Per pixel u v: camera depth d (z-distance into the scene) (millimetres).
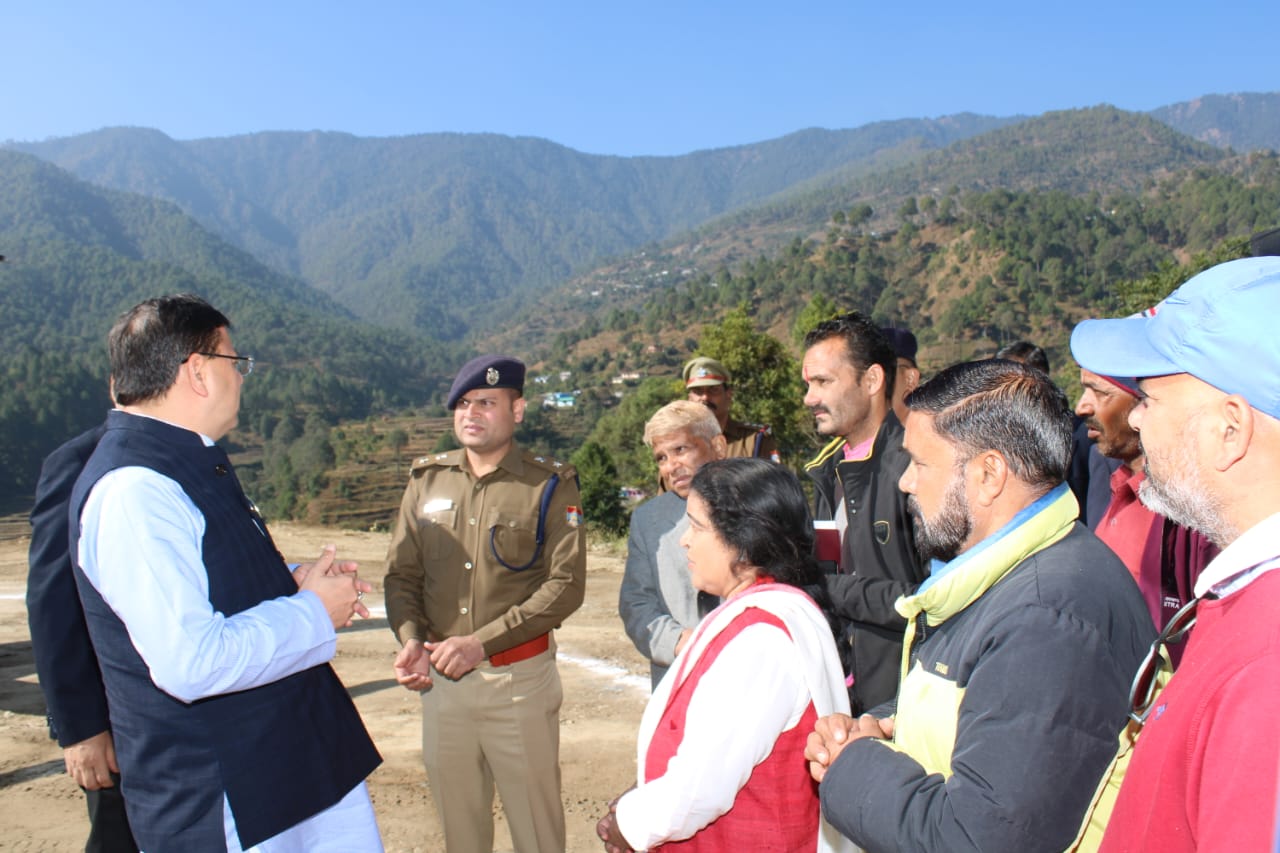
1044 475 1576
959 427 1608
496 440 3174
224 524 2055
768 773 1845
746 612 1929
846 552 2789
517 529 3127
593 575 11523
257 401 196500
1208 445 1138
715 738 1779
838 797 1597
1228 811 968
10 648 7137
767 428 4508
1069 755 1342
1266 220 184375
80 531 1926
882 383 2826
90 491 1934
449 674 2924
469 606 3133
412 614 3178
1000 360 1704
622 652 7059
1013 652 1424
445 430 161375
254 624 1938
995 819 1336
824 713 1876
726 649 1876
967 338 158250
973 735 1416
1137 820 1146
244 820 1945
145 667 1935
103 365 189125
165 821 1930
